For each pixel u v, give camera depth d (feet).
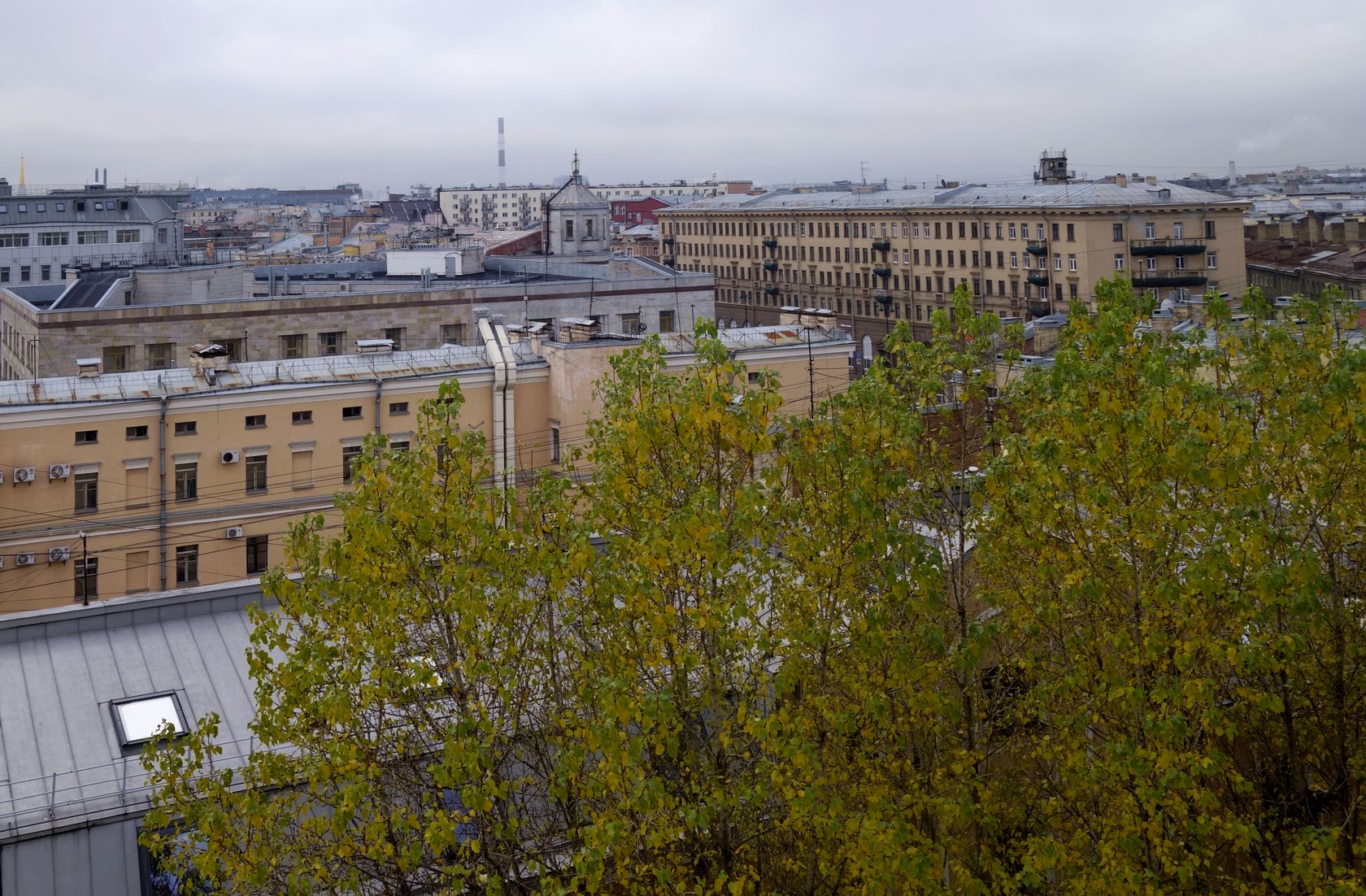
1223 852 63.05
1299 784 62.03
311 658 54.19
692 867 56.59
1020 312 420.36
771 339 191.62
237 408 159.22
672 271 314.76
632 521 60.39
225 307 221.25
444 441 57.31
